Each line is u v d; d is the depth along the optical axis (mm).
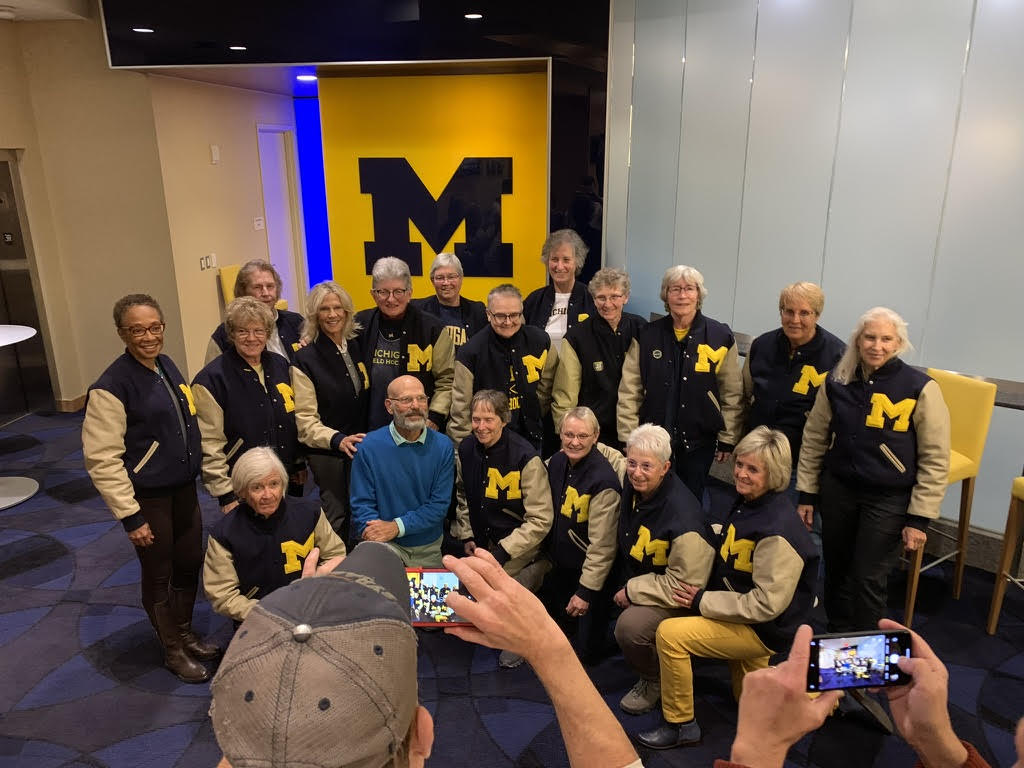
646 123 4699
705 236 4535
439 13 4738
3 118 5379
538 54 4711
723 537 2625
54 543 4105
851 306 3990
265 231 7602
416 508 3246
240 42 5023
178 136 5902
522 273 5648
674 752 2613
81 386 6223
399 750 645
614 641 3279
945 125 3529
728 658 2572
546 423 3832
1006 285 3453
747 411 3553
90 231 5871
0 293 5941
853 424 2764
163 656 3162
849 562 2969
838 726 2723
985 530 3717
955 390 3328
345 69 5301
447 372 3789
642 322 3604
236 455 3205
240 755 582
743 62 4180
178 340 6066
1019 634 3236
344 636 624
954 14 3430
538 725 2764
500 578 668
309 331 3451
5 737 2701
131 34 5152
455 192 5566
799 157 4055
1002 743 2625
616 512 2941
